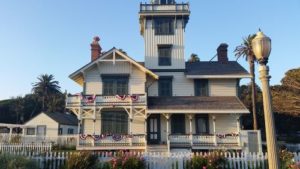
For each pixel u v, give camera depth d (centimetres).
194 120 2795
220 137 2552
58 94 9244
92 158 1502
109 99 2702
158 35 3127
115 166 1460
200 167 1517
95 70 2873
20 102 8556
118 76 2850
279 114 5066
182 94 2956
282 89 5175
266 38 649
